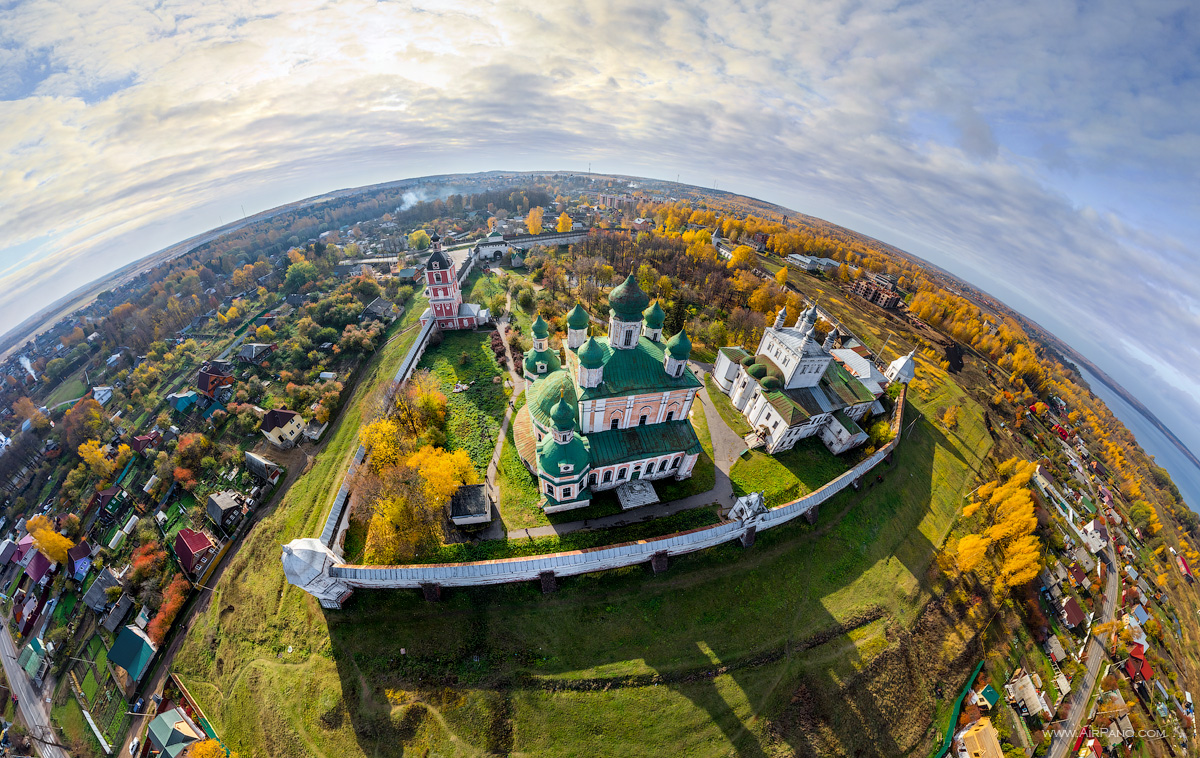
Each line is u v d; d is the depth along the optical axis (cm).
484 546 5525
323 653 5000
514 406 7769
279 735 4600
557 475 5516
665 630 5231
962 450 9069
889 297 14888
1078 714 6266
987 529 7281
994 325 18000
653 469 6325
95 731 5272
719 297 11900
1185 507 12912
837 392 7738
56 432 8906
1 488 8269
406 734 4488
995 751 5125
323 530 5428
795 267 16850
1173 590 9169
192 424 8562
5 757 5306
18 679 5934
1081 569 8019
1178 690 7175
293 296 12781
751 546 6050
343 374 9325
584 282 11981
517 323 10475
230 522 6650
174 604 5741
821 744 4759
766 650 5253
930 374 11156
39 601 6594
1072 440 11794
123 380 10469
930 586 6550
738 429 7700
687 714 4694
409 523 5578
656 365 5916
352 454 7119
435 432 6775
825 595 5894
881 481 7475
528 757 4388
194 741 4766
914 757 5122
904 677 5544
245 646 5278
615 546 5378
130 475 7794
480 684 4753
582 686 4772
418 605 5231
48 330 16375
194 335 11912
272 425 7512
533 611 5244
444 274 9475
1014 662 6397
